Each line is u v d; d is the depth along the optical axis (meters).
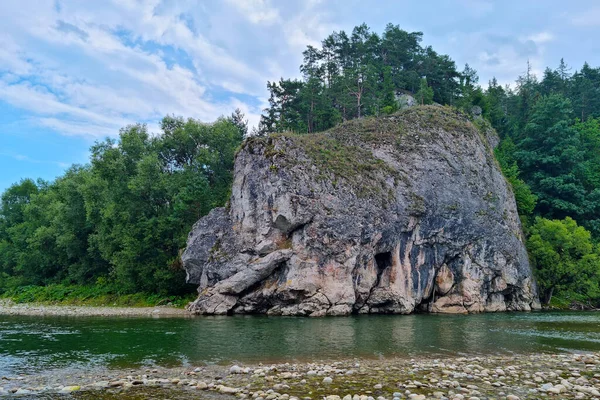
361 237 36.12
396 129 48.69
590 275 48.44
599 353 18.64
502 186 49.56
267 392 11.94
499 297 42.91
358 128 48.97
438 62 87.44
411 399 11.34
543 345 20.75
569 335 23.98
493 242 43.22
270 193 37.25
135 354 18.02
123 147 54.84
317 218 35.72
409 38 96.75
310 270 34.59
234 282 35.69
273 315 34.69
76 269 55.06
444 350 19.28
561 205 57.12
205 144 57.31
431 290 39.91
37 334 23.77
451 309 39.78
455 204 42.59
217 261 37.53
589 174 61.56
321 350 19.03
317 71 81.81
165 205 51.91
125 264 45.12
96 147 54.62
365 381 13.35
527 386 12.84
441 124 50.25
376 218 37.34
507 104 91.06
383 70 82.81
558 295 51.88
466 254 41.50
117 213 49.09
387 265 37.62
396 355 18.09
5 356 17.61
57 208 58.38
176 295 45.25
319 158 39.97
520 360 17.06
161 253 46.31
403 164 43.72
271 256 35.28
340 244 35.28
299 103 66.00
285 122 63.62
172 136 56.66
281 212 36.03
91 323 29.17
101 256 51.47
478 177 46.78
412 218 39.22
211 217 41.12
